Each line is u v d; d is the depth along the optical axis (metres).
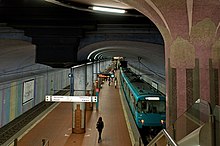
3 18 7.29
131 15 7.01
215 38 4.12
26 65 17.03
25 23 7.77
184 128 4.45
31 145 11.91
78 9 6.27
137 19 7.87
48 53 8.45
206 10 3.94
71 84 14.78
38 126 15.72
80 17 7.43
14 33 8.87
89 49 12.19
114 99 26.17
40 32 8.19
